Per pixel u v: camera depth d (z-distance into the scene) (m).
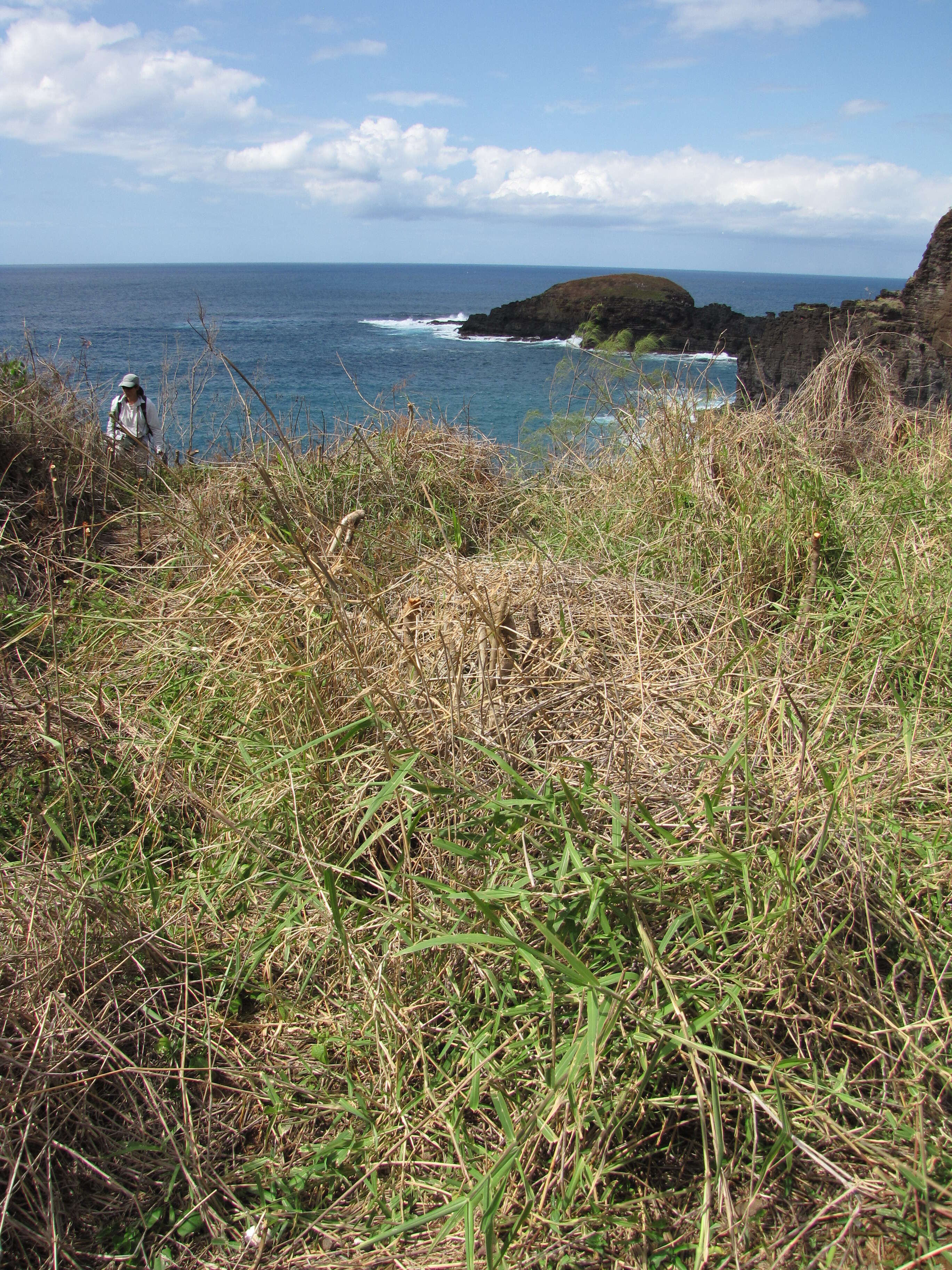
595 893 1.98
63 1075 1.99
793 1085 1.86
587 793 2.40
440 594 3.79
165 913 2.61
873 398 7.19
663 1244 1.69
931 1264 1.55
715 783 2.54
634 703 3.05
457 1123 1.90
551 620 3.62
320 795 2.74
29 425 6.08
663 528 4.79
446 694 2.90
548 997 1.94
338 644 3.10
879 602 3.83
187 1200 1.89
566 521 5.31
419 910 2.35
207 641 3.58
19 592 4.75
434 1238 1.76
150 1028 2.24
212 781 3.05
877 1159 1.71
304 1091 2.10
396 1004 2.15
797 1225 1.68
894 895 2.23
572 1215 1.74
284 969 2.44
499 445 7.14
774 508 4.62
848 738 2.94
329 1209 1.86
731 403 6.32
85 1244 1.82
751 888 2.14
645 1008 1.86
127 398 7.53
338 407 16.06
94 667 3.76
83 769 3.10
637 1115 1.88
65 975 2.22
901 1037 1.96
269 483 3.54
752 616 3.81
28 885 2.45
